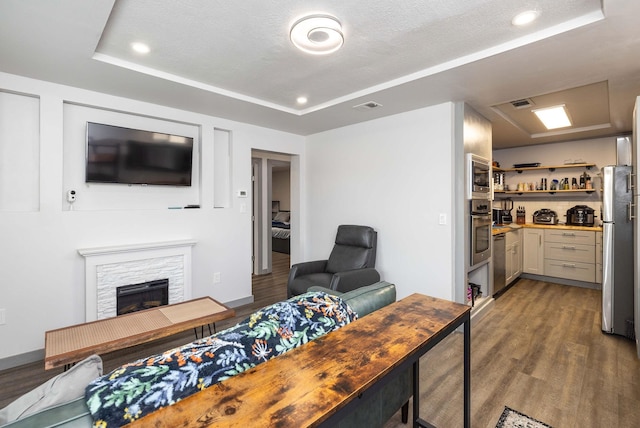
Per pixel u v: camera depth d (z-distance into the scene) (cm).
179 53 222
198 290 358
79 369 92
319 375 97
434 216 327
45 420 75
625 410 192
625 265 292
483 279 378
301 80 272
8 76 246
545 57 217
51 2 156
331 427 84
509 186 571
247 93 305
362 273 324
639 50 206
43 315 263
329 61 236
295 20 182
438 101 312
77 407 80
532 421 183
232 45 211
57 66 232
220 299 377
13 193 259
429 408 197
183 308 244
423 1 165
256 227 568
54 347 178
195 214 354
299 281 337
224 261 380
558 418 186
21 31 183
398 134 356
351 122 394
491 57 217
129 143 305
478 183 342
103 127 290
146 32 195
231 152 387
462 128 313
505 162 579
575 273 468
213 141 368
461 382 224
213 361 98
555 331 309
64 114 281
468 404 161
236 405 82
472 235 328
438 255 325
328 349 114
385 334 127
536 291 445
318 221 453
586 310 367
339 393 88
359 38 203
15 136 258
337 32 185
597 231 447
